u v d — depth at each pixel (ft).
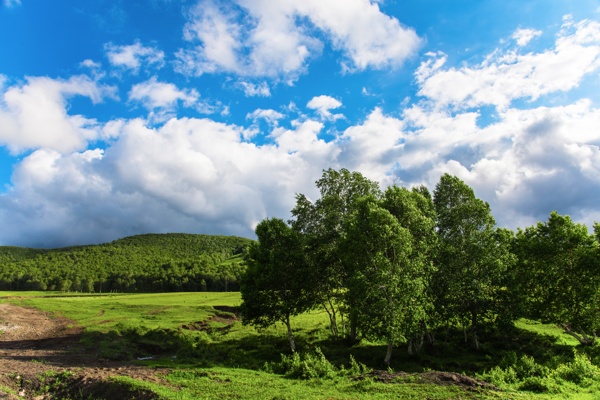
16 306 239.50
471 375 98.53
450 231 138.41
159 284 522.06
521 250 147.43
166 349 137.90
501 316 128.16
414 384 69.67
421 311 111.14
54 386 79.77
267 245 143.23
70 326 189.78
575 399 62.08
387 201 128.98
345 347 136.77
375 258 112.68
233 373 88.07
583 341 128.47
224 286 513.04
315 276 142.41
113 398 68.03
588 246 131.03
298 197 155.63
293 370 89.92
